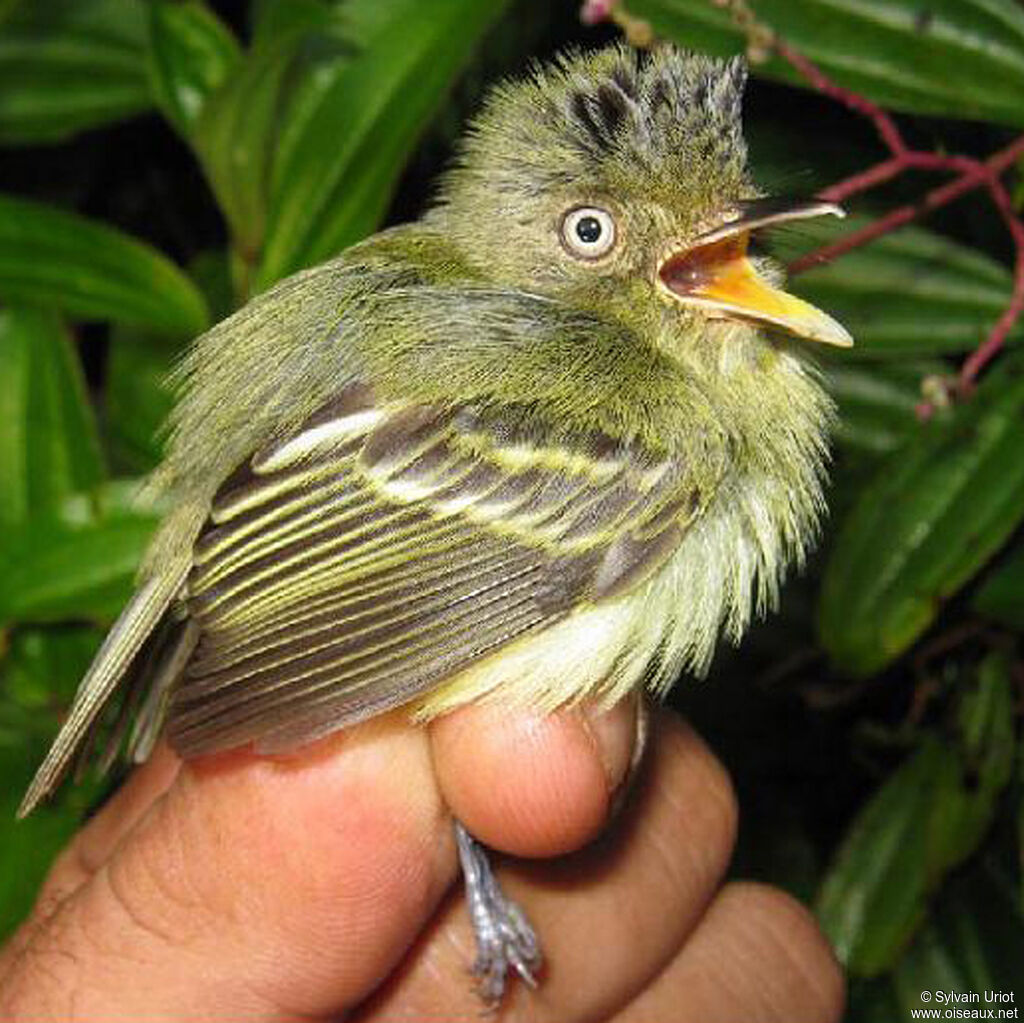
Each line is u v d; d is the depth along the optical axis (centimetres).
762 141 33
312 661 27
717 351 29
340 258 29
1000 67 30
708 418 28
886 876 32
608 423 27
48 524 32
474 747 27
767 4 30
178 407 29
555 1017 30
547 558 27
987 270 31
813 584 34
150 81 34
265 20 32
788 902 32
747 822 35
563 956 30
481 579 27
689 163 29
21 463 33
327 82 33
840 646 31
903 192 32
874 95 30
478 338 28
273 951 27
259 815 27
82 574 32
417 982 29
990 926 33
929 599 31
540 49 36
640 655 28
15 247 33
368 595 27
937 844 32
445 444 27
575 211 29
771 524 28
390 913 27
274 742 26
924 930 34
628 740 28
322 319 28
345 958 27
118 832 31
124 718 29
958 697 33
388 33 32
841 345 28
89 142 39
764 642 34
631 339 28
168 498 30
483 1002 29
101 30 36
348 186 32
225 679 27
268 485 27
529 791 27
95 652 33
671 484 27
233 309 34
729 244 29
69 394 33
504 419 27
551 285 29
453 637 27
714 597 28
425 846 27
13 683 33
